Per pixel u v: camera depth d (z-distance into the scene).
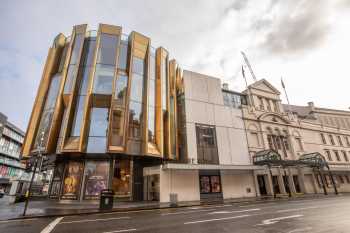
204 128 25.94
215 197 23.06
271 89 35.25
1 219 10.05
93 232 7.23
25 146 19.73
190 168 20.16
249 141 28.64
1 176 54.16
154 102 22.84
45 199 25.02
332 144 37.94
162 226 8.06
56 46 23.48
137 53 23.00
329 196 23.39
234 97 31.30
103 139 18.92
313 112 46.00
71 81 20.45
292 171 30.38
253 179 26.91
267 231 6.78
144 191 21.69
